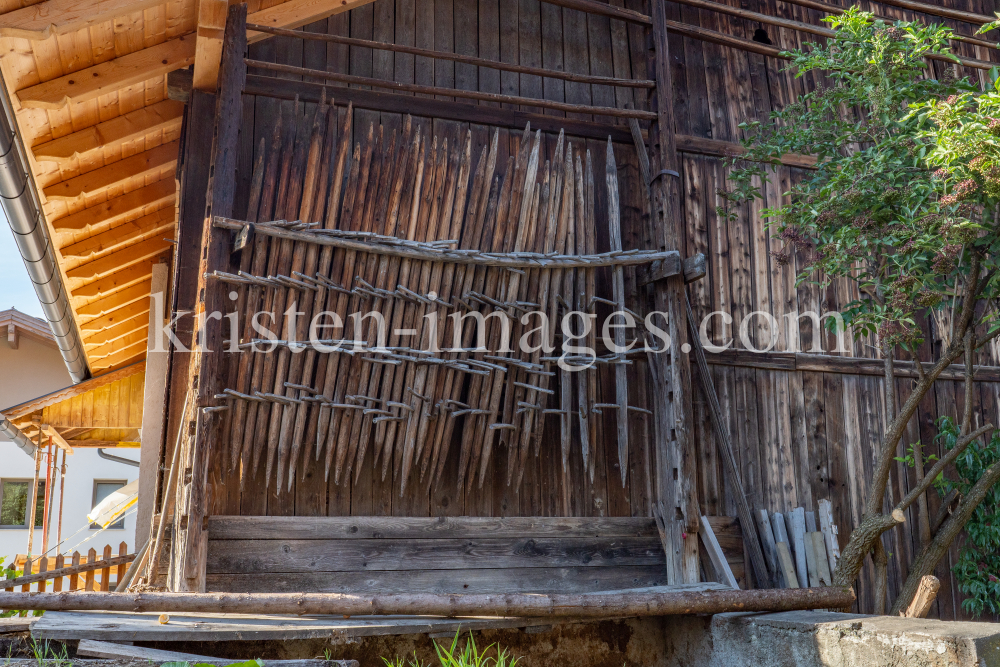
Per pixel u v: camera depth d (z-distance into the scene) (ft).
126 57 17.02
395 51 17.63
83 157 20.26
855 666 11.41
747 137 21.49
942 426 21.22
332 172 16.49
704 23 21.93
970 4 25.77
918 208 15.65
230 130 15.84
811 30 21.98
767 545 18.99
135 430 41.73
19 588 26.53
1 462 56.85
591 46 20.43
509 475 16.99
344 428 15.97
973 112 14.87
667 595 13.84
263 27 16.63
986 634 10.22
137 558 17.19
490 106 18.95
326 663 9.83
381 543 16.24
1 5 13.83
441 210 17.08
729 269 20.54
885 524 17.13
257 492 15.72
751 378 20.24
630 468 18.43
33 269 22.49
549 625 13.43
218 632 11.05
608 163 19.08
